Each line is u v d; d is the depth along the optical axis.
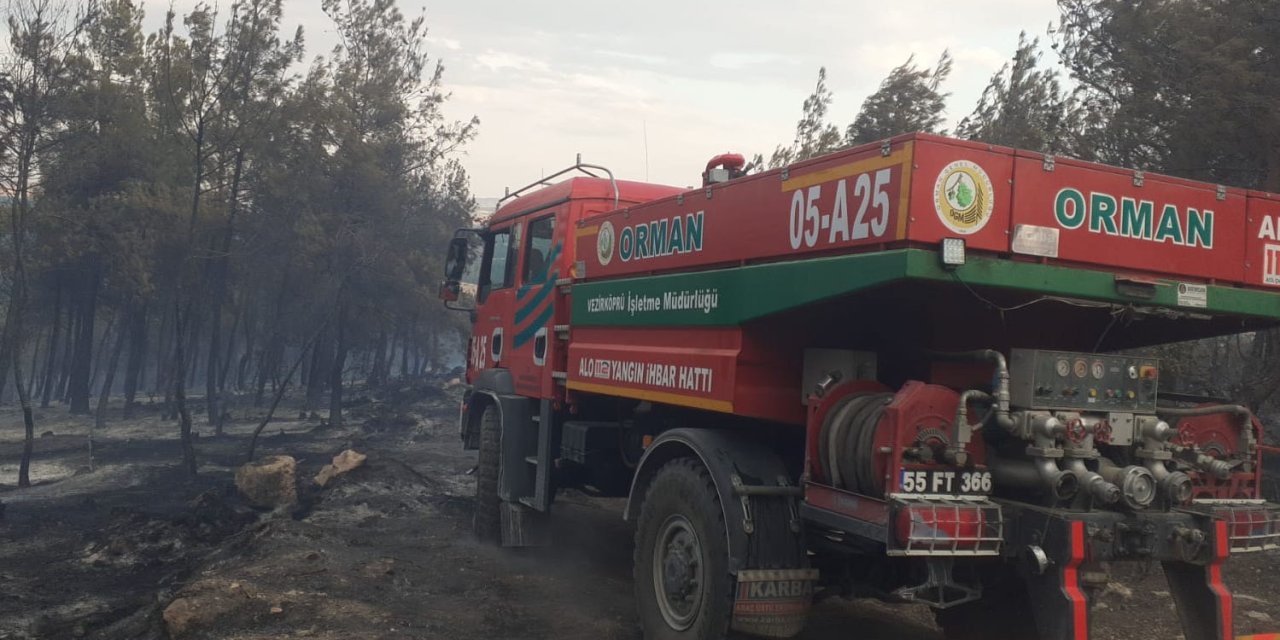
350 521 10.25
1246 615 6.87
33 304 32.12
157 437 21.89
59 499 12.90
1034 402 4.28
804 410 5.26
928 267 3.98
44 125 18.92
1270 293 4.79
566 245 7.73
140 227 24.73
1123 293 4.39
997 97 16.38
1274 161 10.05
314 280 26.69
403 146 27.28
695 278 5.57
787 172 4.80
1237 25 10.32
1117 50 11.65
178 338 15.13
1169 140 10.81
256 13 17.89
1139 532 4.20
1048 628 4.09
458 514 10.73
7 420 28.97
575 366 7.15
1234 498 4.66
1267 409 11.20
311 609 6.38
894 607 7.06
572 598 7.20
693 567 5.34
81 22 16.09
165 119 22.36
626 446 7.20
